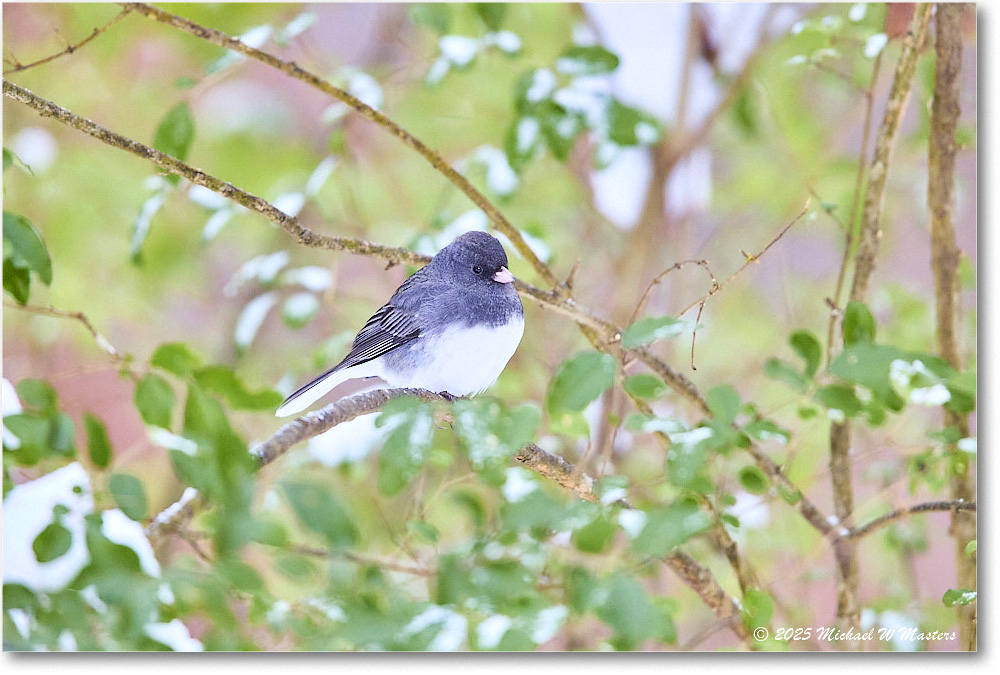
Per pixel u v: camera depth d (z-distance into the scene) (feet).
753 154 35.01
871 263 23.20
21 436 13.28
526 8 31.73
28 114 32.32
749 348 35.24
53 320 31.71
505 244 28.81
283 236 34.35
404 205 34.73
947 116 22.86
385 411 13.29
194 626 14.30
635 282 33.19
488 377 22.43
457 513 24.29
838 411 19.19
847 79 25.22
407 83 32.65
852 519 22.67
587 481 17.62
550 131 22.94
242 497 12.14
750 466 20.49
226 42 20.13
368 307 32.65
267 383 33.55
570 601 13.66
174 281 35.24
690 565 20.21
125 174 33.81
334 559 13.24
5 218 17.04
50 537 12.12
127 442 30.96
